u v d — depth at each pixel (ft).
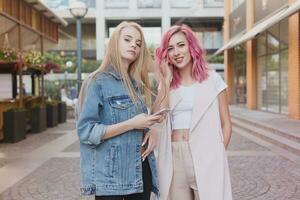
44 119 48.29
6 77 45.52
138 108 8.89
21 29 46.01
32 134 44.88
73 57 136.36
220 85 10.09
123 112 8.71
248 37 56.59
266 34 65.05
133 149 8.70
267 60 65.16
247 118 52.08
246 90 78.23
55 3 144.46
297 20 48.57
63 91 93.86
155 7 151.43
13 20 40.37
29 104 49.21
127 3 150.51
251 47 71.87
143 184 9.14
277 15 49.62
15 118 37.99
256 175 23.39
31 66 46.62
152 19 153.48
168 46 10.09
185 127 9.91
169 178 9.82
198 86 9.95
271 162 27.17
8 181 22.68
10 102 41.06
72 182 22.24
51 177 23.56
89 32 156.15
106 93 8.69
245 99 79.61
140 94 9.17
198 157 9.71
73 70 120.47
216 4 149.28
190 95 9.98
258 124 44.91
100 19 149.59
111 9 149.89
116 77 8.83
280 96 59.06
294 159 27.96
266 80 65.98
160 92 9.82
